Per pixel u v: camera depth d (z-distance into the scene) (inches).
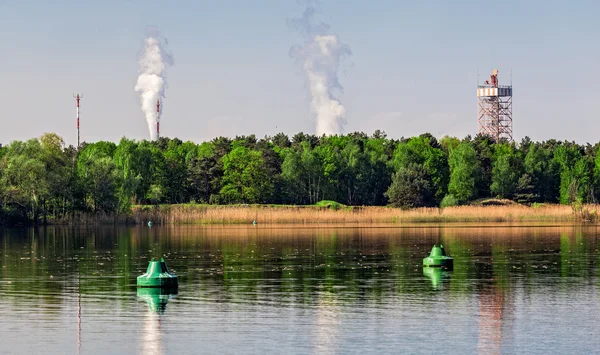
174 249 4544.8
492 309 2244.1
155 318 2126.0
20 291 2657.5
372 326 2011.6
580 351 1758.1
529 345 1811.0
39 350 1791.3
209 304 2345.0
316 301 2395.4
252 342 1845.5
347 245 4771.2
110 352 1771.7
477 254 4020.7
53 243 5201.8
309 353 1748.3
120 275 3152.1
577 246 4569.4
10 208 7770.7
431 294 2529.5
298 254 4109.3
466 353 1745.8
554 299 2415.1
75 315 2176.4
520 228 6889.8
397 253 4133.9
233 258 3885.3
